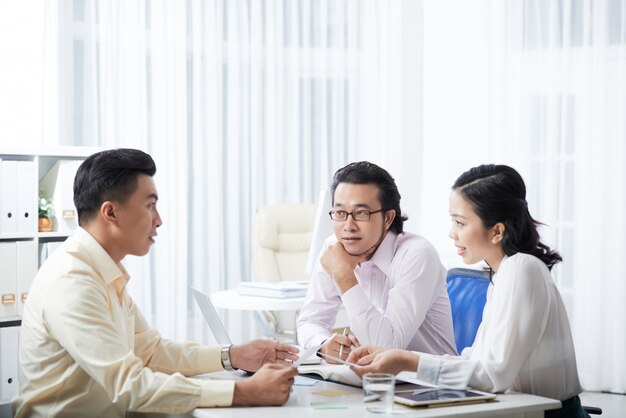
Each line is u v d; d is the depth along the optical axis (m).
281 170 5.33
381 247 2.62
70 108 4.55
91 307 1.92
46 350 2.00
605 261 5.08
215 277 5.08
